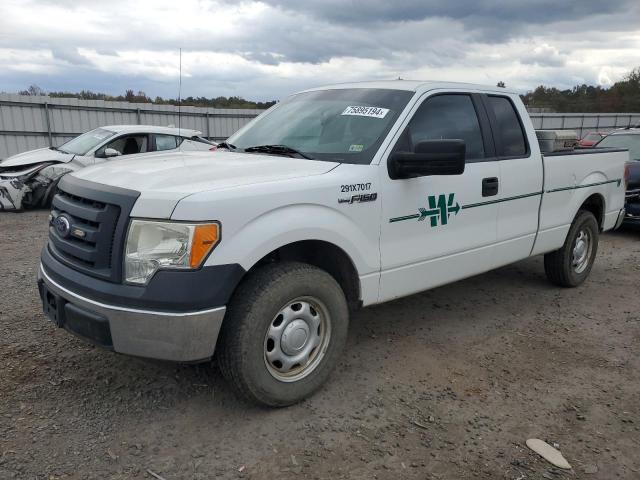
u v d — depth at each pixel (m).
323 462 2.86
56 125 18.62
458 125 4.34
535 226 5.05
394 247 3.77
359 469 2.81
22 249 7.14
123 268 2.88
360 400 3.48
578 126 35.31
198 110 22.34
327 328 3.46
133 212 2.86
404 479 2.75
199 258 2.82
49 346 4.04
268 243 3.03
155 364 3.83
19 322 4.48
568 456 2.98
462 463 2.89
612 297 5.73
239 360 3.04
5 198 9.88
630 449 3.06
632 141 11.27
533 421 3.31
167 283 2.80
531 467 2.88
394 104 4.00
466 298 5.54
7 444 2.88
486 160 4.47
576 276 5.89
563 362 4.14
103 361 3.84
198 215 2.81
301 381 3.35
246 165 3.47
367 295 3.68
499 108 4.77
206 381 3.63
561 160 5.25
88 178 3.31
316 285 3.29
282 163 3.56
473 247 4.39
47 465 2.73
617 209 6.34
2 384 3.47
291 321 3.27
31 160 10.22
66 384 3.52
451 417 3.32
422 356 4.16
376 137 3.76
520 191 4.77
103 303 2.90
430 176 3.93
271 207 3.06
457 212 4.18
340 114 4.12
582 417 3.36
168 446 2.94
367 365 3.98
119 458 2.82
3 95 17.30
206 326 2.88
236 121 23.64
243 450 2.93
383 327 4.71
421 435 3.12
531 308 5.31
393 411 3.37
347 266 3.59
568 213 5.46
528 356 4.23
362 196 3.49
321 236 3.28
